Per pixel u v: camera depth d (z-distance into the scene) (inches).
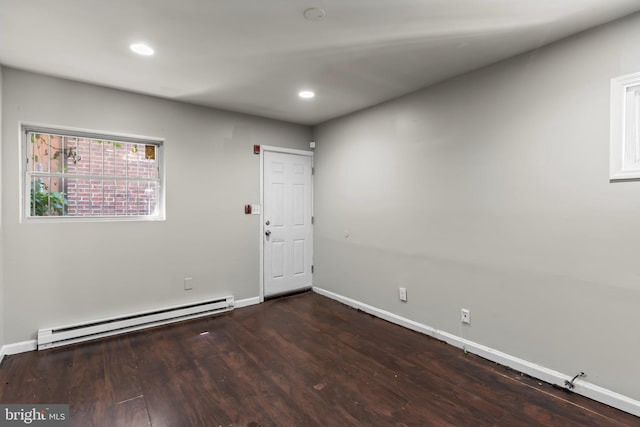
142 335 121.4
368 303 146.6
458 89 109.7
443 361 101.8
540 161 90.1
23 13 73.5
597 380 80.8
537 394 84.1
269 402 81.0
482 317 104.3
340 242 162.1
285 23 78.6
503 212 98.3
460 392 85.2
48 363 99.5
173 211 135.4
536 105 90.7
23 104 105.6
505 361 98.1
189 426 72.4
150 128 129.5
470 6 71.6
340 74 108.6
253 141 157.8
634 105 75.9
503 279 98.7
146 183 132.8
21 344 106.2
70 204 117.7
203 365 99.2
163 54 94.7
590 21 77.5
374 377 92.6
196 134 140.8
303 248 178.5
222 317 141.1
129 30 81.6
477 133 104.6
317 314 145.1
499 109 98.9
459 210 110.0
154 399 82.0
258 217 160.2
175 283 136.4
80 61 99.0
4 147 102.7
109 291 121.9
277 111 151.2
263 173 162.1
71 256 114.7
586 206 81.9
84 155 119.8
